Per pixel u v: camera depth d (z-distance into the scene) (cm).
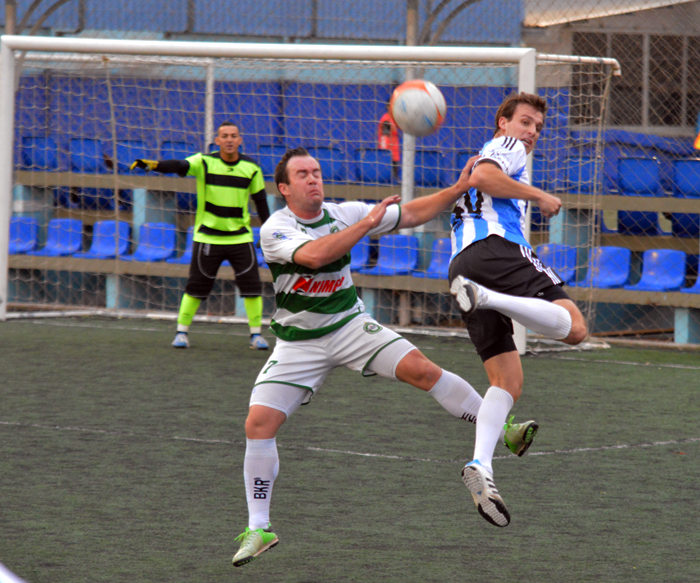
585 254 1712
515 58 1430
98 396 1102
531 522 661
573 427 976
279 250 588
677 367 1372
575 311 629
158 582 541
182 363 1341
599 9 1697
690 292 1555
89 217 2084
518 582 544
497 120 690
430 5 1752
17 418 980
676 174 1714
